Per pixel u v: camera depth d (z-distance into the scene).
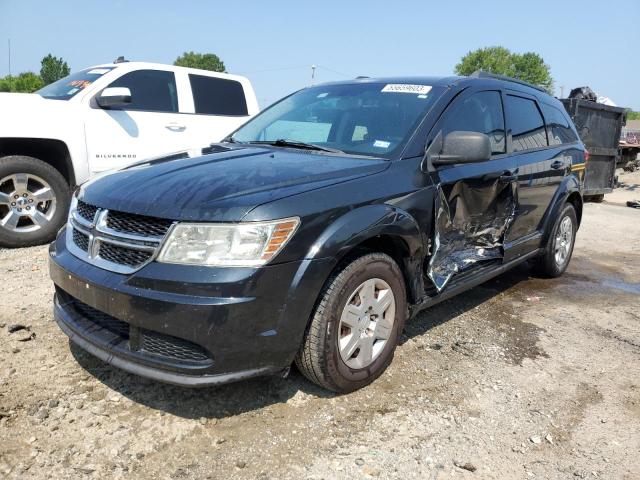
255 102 7.98
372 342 3.17
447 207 3.64
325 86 4.60
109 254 2.79
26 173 5.77
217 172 3.01
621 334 4.33
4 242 5.72
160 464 2.51
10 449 2.55
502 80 4.73
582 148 5.92
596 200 12.94
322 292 2.87
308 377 3.04
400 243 3.25
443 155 3.50
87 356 3.41
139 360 2.64
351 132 3.80
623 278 6.04
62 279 2.97
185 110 7.11
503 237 4.41
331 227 2.80
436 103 3.79
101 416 2.83
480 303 4.89
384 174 3.23
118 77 6.59
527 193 4.63
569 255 5.89
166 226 2.62
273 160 3.30
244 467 2.52
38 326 3.81
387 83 4.22
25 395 2.97
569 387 3.41
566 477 2.57
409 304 3.47
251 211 2.59
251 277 2.54
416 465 2.59
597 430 2.96
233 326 2.53
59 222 6.02
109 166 6.40
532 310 4.78
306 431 2.80
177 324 2.51
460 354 3.77
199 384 2.56
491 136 4.27
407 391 3.23
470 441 2.80
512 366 3.64
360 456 2.63
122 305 2.61
